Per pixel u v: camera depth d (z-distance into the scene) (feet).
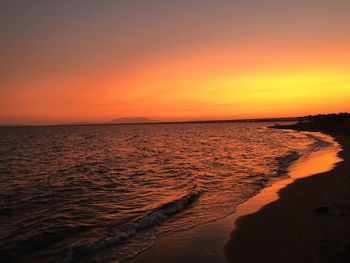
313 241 31.45
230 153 123.95
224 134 307.58
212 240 34.30
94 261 29.96
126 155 129.49
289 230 35.29
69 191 61.05
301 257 28.43
